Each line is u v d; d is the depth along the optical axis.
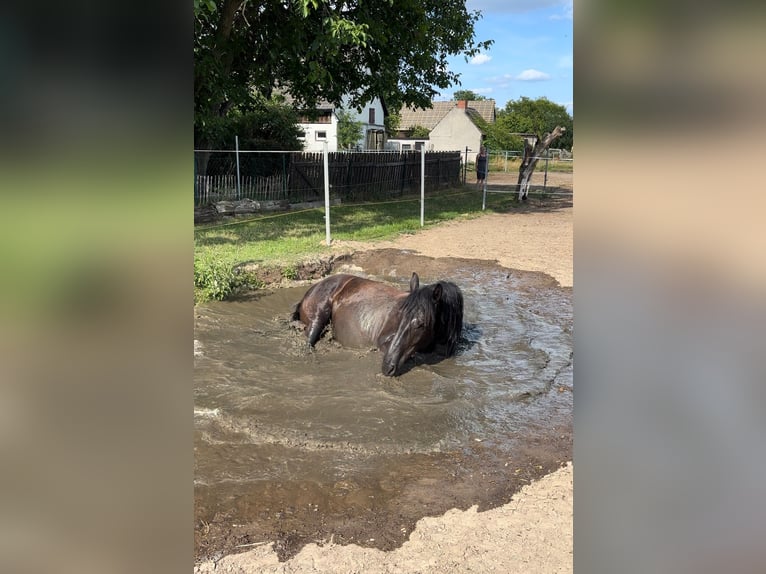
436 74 18.34
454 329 5.90
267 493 3.53
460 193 22.25
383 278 9.30
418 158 21.52
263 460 3.92
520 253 10.98
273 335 6.55
